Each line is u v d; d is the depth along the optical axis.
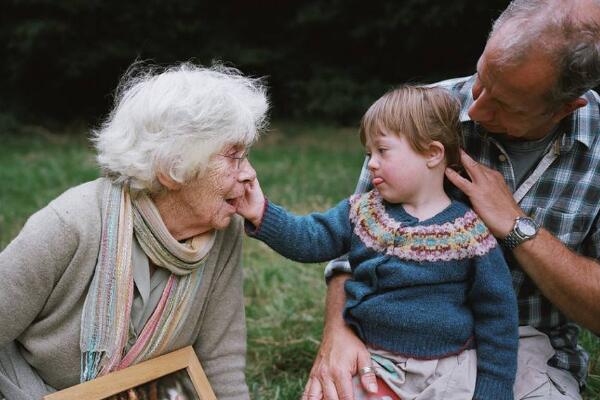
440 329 2.07
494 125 2.20
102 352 1.94
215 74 2.03
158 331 2.01
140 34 11.91
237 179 1.98
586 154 2.27
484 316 2.09
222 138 1.90
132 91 2.00
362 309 2.14
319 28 12.27
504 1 10.10
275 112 12.32
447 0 10.48
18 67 11.77
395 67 12.02
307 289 3.91
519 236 2.13
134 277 1.97
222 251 2.14
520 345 2.32
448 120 2.13
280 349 3.31
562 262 2.14
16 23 11.62
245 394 2.19
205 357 2.19
